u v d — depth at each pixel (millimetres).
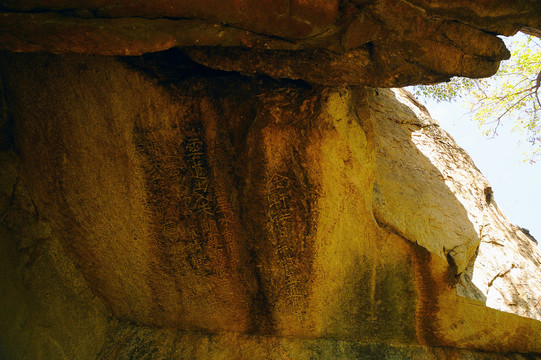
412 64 3188
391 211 4191
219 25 2545
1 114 3570
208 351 4340
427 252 4094
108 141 3736
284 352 4340
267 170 3785
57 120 3641
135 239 4082
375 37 2967
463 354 4512
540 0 2795
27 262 3766
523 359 4500
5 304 3465
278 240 4016
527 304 4395
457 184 5156
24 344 3562
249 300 4297
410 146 5207
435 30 2971
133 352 4316
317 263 4117
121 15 2340
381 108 5434
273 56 3154
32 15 2236
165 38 2549
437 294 4258
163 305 4391
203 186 3879
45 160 3762
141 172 3838
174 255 4137
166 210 3961
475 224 4836
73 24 2309
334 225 3992
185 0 2338
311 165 3779
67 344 3975
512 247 4980
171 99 3611
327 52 3086
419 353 4477
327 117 3662
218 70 3691
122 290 4355
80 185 3869
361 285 4234
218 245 4082
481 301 4270
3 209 3658
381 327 4414
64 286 4062
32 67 3480
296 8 2498
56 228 3992
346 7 2697
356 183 3912
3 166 3701
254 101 3586
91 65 3508
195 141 3744
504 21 2926
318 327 4391
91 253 4148
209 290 4270
